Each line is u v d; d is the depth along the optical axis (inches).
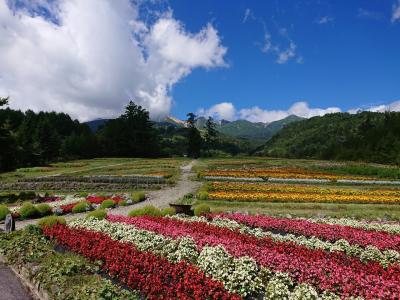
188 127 4569.4
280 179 1653.5
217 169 2250.2
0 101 1430.9
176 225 630.5
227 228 627.2
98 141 4062.5
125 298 340.2
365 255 488.1
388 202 1062.4
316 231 632.4
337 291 368.5
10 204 1140.5
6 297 402.9
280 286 359.6
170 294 348.2
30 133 3619.6
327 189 1264.8
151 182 1569.9
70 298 347.3
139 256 440.1
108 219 684.7
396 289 354.6
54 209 941.8
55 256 480.4
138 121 4261.8
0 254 529.0
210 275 402.3
